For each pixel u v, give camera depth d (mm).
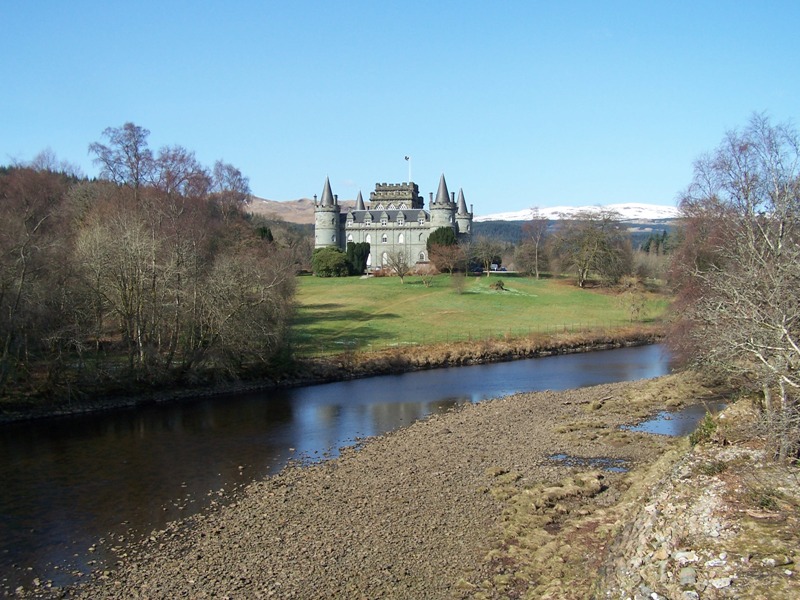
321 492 26031
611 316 88250
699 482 19375
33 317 39469
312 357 57031
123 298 44281
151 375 44688
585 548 19469
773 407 24375
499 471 27844
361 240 156875
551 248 122938
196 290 47125
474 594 17422
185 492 26406
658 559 15656
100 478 28172
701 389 44000
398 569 19078
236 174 104438
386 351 61188
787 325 20594
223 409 42062
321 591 17938
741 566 14258
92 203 81812
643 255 142500
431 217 153250
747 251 28438
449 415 40031
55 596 18281
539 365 60969
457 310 90750
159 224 54406
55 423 37938
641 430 35031
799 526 15836
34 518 23750
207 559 20234
